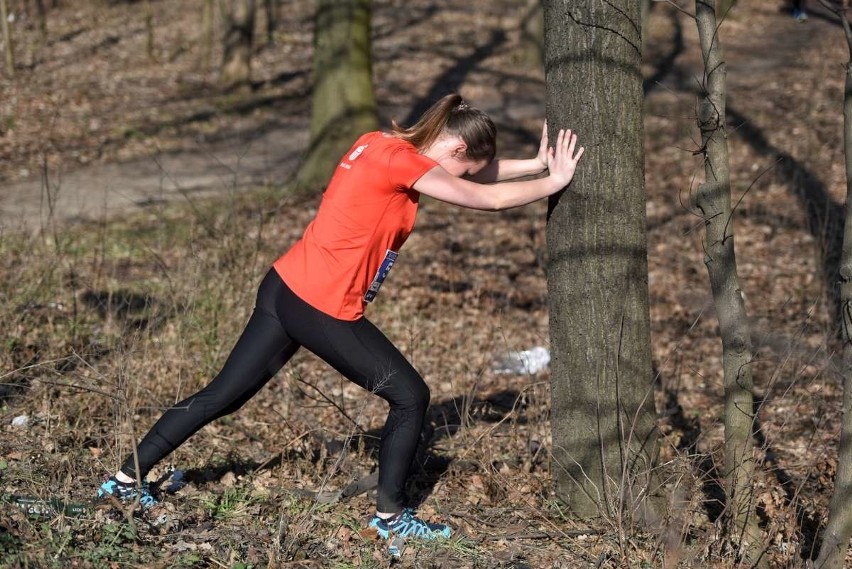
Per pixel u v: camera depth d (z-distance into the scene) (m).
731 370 6.14
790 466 8.16
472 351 11.56
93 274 12.59
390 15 47.03
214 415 6.18
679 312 13.47
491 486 7.25
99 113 29.06
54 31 41.44
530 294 14.36
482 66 37.75
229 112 30.55
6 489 6.25
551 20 6.36
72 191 20.52
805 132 24.11
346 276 5.84
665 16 44.38
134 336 8.44
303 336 5.95
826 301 13.11
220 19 43.06
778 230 17.33
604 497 6.76
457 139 6.10
